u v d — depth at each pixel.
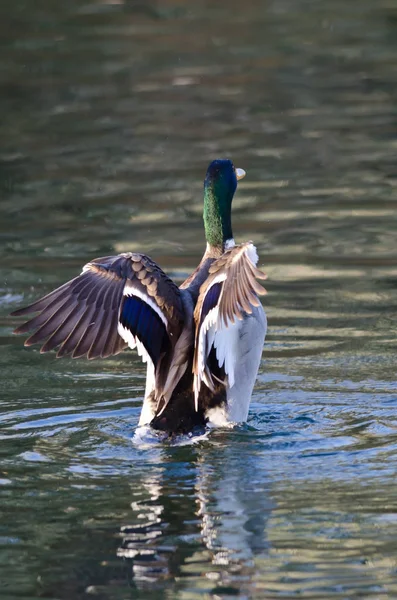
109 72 26.88
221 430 9.70
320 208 17.67
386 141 21.25
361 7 33.16
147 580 7.03
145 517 7.98
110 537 7.66
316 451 9.30
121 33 30.52
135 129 22.59
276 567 7.18
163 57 28.23
